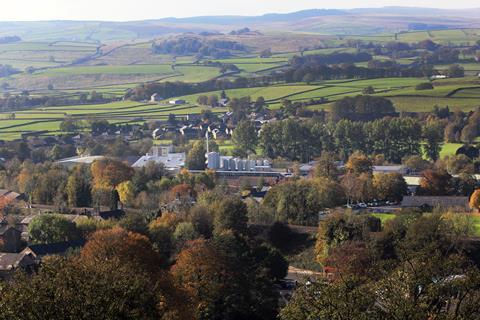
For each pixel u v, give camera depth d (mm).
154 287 162500
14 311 131875
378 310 140625
